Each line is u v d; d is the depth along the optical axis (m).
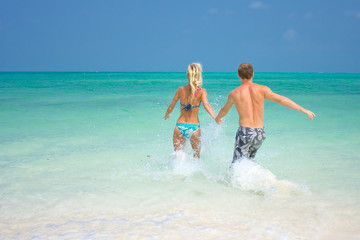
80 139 7.01
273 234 2.66
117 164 5.11
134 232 2.72
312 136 7.23
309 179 4.24
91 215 3.14
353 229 2.78
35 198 3.61
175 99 5.23
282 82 43.66
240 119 4.22
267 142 6.65
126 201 3.52
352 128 8.24
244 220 2.97
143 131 7.98
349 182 4.09
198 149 5.17
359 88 27.33
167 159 5.41
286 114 10.70
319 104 13.91
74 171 4.70
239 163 4.12
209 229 2.77
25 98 16.20
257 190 3.81
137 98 16.77
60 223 2.95
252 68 4.24
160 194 3.74
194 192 3.81
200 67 4.99
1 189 3.89
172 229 2.78
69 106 12.85
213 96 18.61
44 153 5.77
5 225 2.91
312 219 2.98
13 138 7.04
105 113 10.95
